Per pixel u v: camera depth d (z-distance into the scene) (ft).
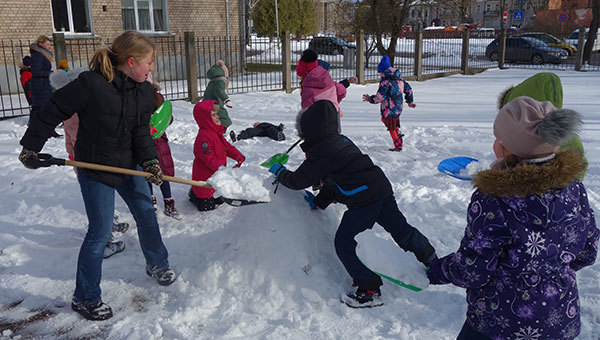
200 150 14.66
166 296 10.67
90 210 9.78
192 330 9.49
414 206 15.85
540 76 10.12
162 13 59.93
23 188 17.97
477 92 47.98
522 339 5.71
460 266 5.87
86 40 53.16
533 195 5.51
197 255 11.69
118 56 9.23
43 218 15.25
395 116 23.21
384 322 9.65
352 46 69.97
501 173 5.52
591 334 9.09
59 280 11.51
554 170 5.43
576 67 69.41
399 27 68.39
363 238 7.63
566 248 5.68
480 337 6.05
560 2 143.33
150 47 9.32
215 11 63.31
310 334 9.25
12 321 9.90
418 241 10.44
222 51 64.34
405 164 21.25
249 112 35.76
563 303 5.69
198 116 14.58
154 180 10.01
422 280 6.98
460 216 14.94
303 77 18.37
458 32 80.12
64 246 13.23
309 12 113.91
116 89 9.29
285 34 45.85
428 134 27.61
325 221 11.39
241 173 10.73
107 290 10.99
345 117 33.96
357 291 10.12
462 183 18.34
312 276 10.60
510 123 5.65
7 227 14.55
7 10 47.34
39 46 27.94
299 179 10.14
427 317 9.77
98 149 9.51
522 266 5.59
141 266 12.12
